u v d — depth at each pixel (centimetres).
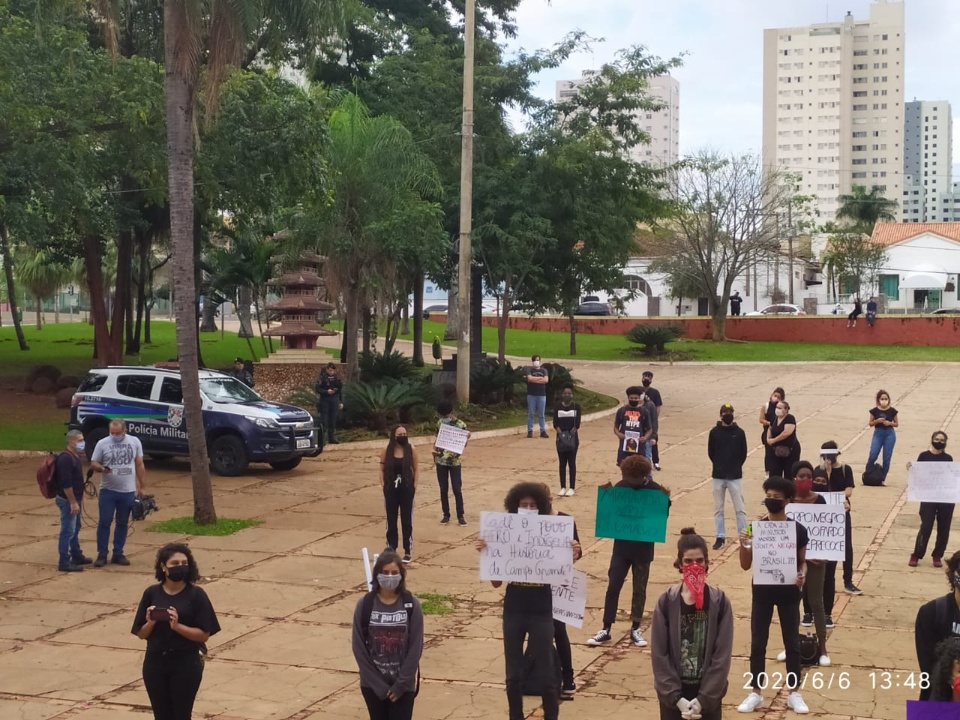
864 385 3488
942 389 3328
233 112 2288
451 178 2866
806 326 5150
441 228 2631
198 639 659
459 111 2864
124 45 2625
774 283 8162
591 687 846
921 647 645
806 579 896
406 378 2777
